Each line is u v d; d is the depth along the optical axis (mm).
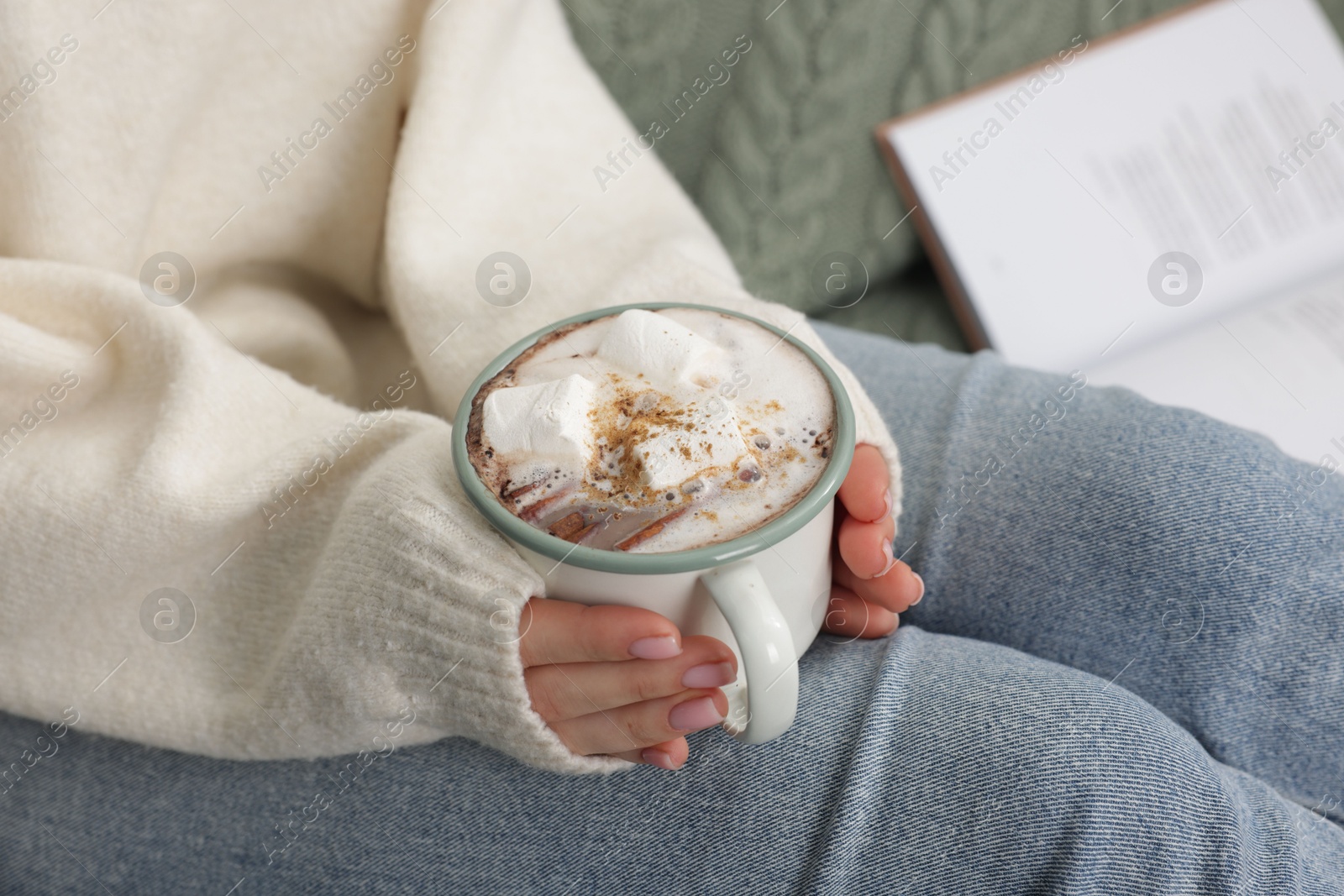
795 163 723
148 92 531
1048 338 699
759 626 404
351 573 454
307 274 614
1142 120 735
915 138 728
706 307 464
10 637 493
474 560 435
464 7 556
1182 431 497
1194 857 431
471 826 470
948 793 439
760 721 417
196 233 568
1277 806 450
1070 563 496
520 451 427
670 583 413
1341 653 474
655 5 656
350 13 562
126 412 500
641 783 461
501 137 569
